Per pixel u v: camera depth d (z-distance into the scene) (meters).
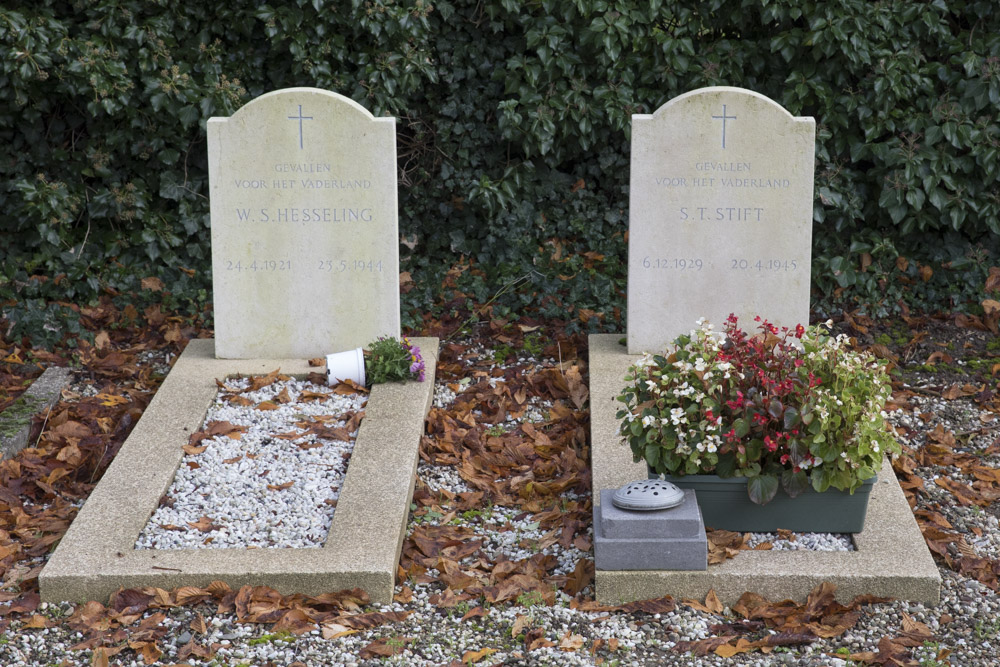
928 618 4.24
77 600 4.38
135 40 7.42
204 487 5.16
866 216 7.86
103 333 7.19
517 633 4.18
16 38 7.06
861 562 4.40
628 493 4.38
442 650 4.09
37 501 5.32
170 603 4.30
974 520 5.02
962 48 7.38
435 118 8.05
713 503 4.62
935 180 7.38
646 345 6.59
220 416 5.87
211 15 7.62
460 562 4.74
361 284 6.56
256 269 6.52
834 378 4.55
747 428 4.44
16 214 7.53
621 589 4.36
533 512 5.21
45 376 6.59
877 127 7.46
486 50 7.84
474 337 7.35
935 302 7.58
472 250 8.15
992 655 4.00
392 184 6.42
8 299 7.39
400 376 6.23
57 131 7.74
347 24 7.50
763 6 7.33
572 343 7.14
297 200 6.44
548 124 7.55
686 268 6.46
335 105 6.30
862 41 7.27
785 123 6.21
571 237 8.15
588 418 6.16
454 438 5.91
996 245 7.70
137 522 4.79
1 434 5.73
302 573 4.37
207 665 3.95
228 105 7.46
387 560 4.46
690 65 7.63
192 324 7.41
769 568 4.36
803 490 4.55
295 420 5.84
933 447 5.66
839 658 4.00
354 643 4.12
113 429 6.00
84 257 7.81
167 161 7.70
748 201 6.34
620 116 7.59
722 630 4.16
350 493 5.02
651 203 6.38
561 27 7.46
